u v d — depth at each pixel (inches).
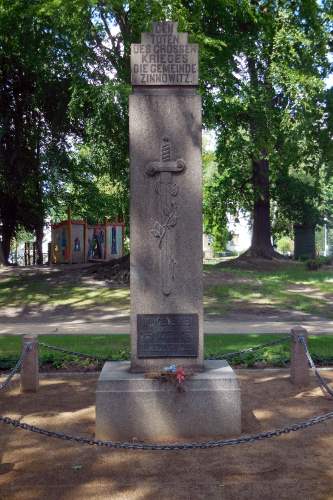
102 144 916.0
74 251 1282.0
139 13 690.8
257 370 390.6
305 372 346.6
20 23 847.1
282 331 562.6
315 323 644.1
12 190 1140.5
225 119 861.2
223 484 204.2
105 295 833.5
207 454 233.5
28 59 906.7
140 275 270.7
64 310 757.9
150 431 253.6
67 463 225.3
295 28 845.8
